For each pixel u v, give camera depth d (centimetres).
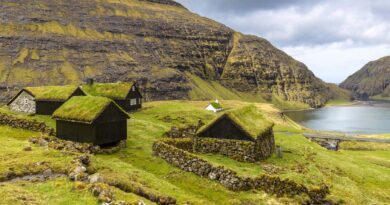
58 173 2592
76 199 2030
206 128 4603
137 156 4022
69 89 6500
